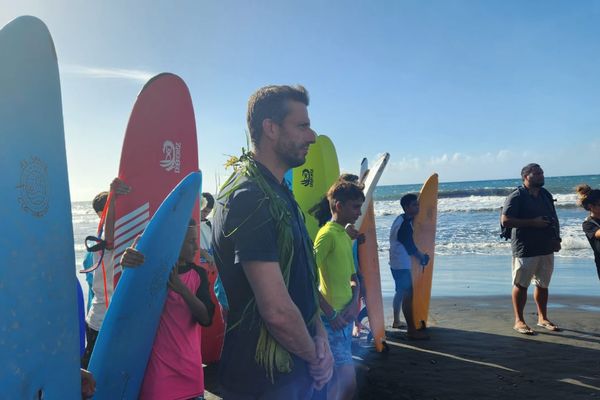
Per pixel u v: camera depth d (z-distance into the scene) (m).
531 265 5.29
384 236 17.23
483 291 7.93
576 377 3.98
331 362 1.64
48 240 1.53
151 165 3.34
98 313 3.13
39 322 1.47
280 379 1.50
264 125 1.62
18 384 1.37
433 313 6.44
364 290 4.30
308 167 4.97
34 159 1.48
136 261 2.21
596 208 4.79
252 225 1.44
